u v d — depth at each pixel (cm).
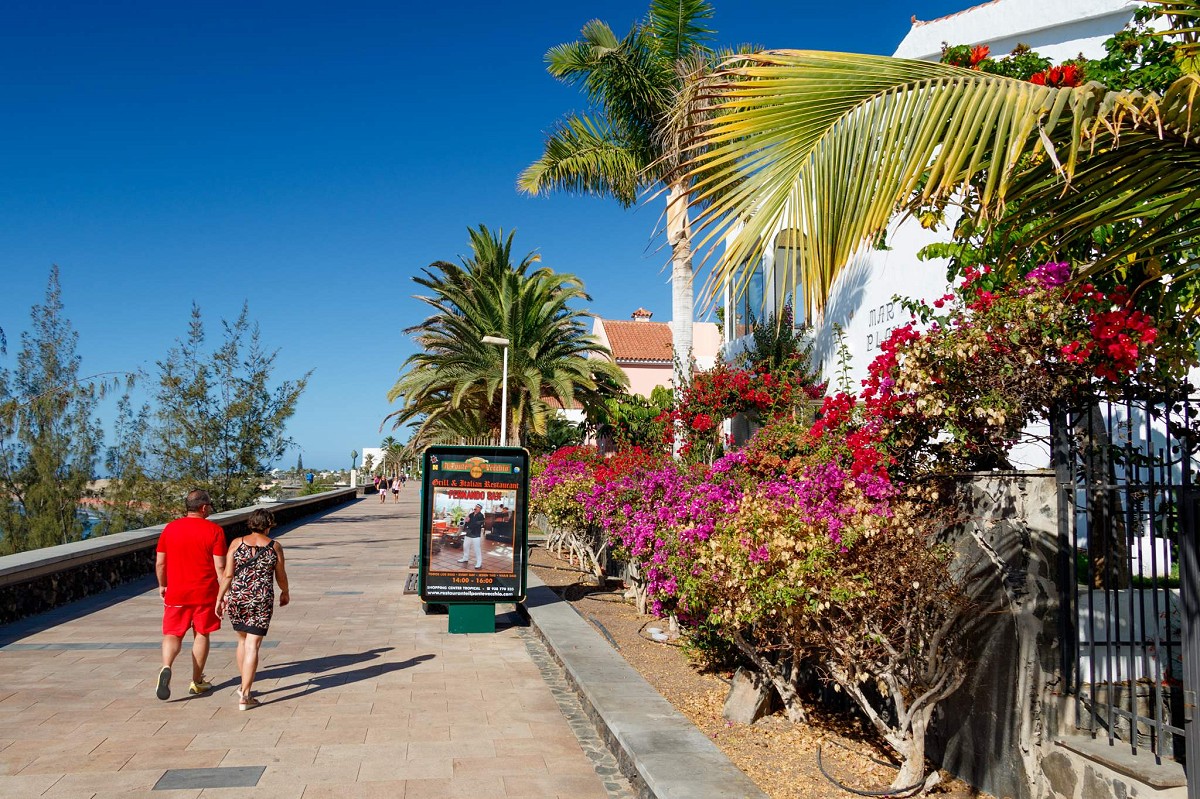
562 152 1989
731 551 566
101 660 874
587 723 684
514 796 525
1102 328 424
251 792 523
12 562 1051
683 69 1730
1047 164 355
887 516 488
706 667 837
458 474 1090
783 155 348
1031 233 412
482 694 773
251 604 714
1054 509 461
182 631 727
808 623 565
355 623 1134
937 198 411
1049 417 464
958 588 509
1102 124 316
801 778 533
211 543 743
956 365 455
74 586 1247
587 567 1595
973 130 306
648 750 530
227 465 2902
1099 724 439
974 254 590
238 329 2959
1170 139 326
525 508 1098
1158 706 399
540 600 1224
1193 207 414
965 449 478
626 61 1812
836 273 335
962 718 520
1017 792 465
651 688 707
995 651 488
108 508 2780
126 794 515
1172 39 634
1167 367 460
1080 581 521
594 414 2702
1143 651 439
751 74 350
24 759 576
